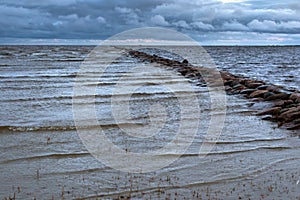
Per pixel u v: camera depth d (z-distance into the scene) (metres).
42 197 6.30
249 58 69.44
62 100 16.03
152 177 7.28
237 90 18.73
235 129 11.18
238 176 7.33
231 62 53.12
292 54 102.12
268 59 66.81
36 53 66.56
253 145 9.48
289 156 8.58
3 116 12.65
